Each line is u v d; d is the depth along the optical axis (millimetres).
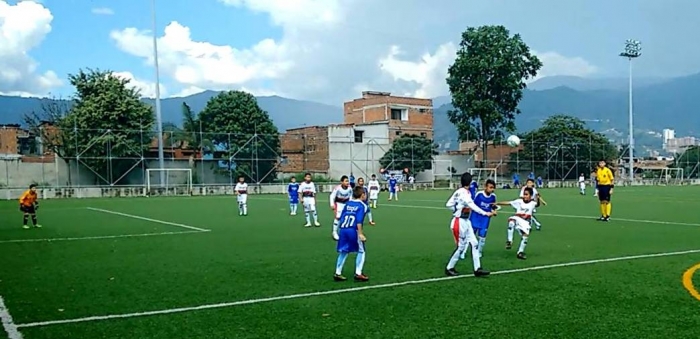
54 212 26844
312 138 58719
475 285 8984
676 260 11305
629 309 7395
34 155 41656
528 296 8180
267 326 6762
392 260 11555
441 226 19062
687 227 18094
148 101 57000
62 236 16672
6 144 51219
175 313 7398
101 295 8500
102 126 46719
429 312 7328
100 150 42688
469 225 9781
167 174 45062
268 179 48781
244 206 24875
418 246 13750
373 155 57719
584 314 7160
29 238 16203
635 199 34812
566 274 9852
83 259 12117
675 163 71438
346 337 6305
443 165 61219
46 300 8203
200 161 46375
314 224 20062
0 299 8289
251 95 58688
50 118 58938
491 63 59406
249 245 14305
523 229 11688
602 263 10977
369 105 74062
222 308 7629
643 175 70938
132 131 43875
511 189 52938
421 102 74562
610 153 68188
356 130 68188
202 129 56969
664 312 7238
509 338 6227
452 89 61969
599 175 20844
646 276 9617
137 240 15594
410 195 42969
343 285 9055
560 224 19344
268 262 11461
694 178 70062
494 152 67438
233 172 47312
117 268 10914
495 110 59375
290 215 24578
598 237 15422
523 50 60312
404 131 72500
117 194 42250
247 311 7469
